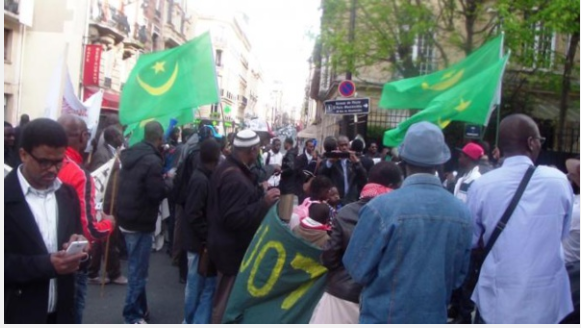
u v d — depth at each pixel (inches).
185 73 296.2
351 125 868.0
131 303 223.3
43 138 118.1
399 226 121.3
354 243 126.4
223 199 190.2
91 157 295.9
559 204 138.6
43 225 123.0
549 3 668.1
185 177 274.1
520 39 676.7
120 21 1162.0
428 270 120.8
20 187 121.1
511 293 136.9
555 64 808.3
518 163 142.0
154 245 367.9
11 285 118.4
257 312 170.6
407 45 753.0
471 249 136.8
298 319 167.3
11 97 970.1
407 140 128.8
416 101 399.9
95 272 287.4
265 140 359.9
